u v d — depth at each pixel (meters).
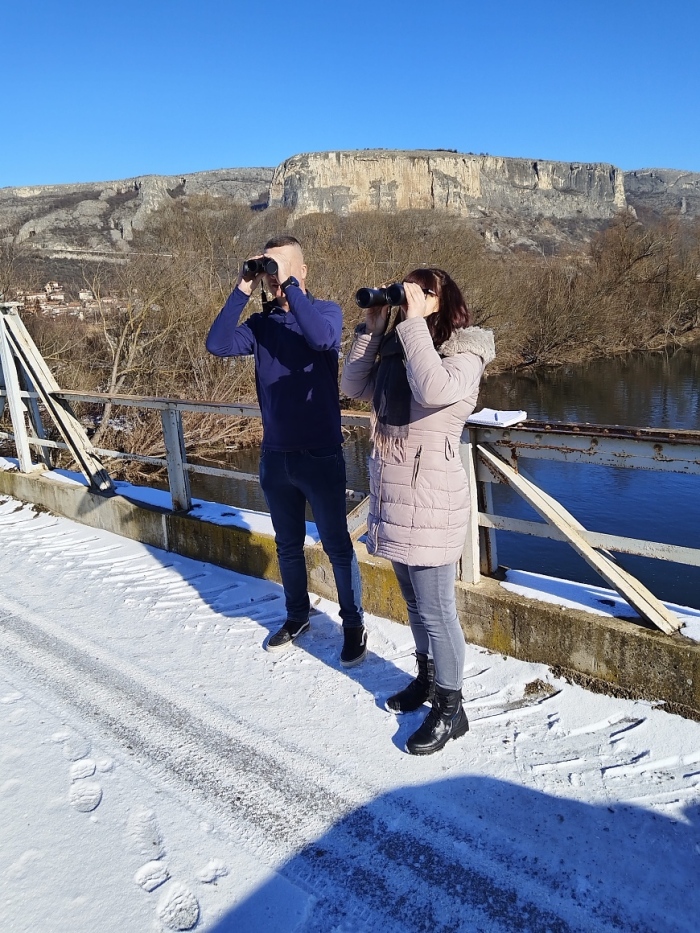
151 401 4.09
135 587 3.75
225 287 16.52
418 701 2.51
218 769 2.30
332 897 1.81
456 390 1.99
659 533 9.18
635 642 2.43
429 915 1.75
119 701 2.71
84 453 4.80
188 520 4.03
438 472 2.11
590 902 1.76
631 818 2.00
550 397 20.62
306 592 3.06
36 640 3.22
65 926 1.73
